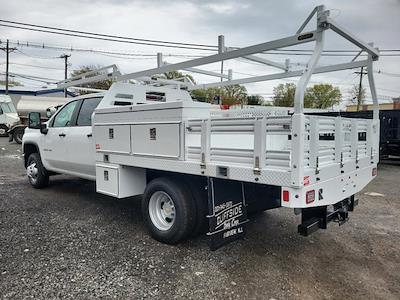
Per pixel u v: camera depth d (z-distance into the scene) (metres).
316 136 2.97
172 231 3.83
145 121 3.95
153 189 4.04
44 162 6.60
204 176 3.56
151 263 3.47
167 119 3.70
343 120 3.58
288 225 4.84
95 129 4.77
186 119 3.56
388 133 13.30
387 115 13.31
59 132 5.99
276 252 3.88
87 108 5.52
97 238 4.14
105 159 4.62
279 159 2.85
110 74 5.27
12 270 3.25
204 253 3.76
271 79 5.14
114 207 5.57
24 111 21.28
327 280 3.24
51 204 5.72
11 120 20.94
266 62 4.45
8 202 5.81
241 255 3.75
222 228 3.52
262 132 2.92
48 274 3.19
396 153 13.25
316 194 3.02
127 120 4.21
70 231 4.37
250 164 3.03
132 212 5.29
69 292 2.88
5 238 4.07
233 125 3.10
